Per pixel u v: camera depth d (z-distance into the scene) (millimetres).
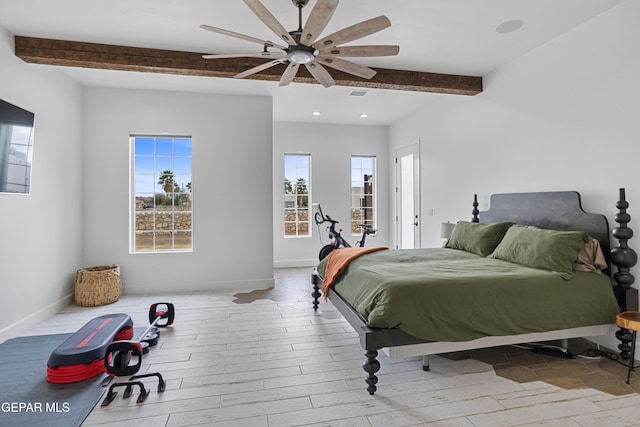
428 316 2236
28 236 3375
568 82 3154
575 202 3045
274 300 4359
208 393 2227
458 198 4766
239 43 3330
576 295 2533
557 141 3270
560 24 3023
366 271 2809
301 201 6793
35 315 3475
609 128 2820
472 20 2947
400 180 6574
